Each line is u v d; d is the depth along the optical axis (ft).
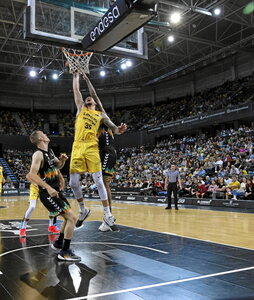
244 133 59.67
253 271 11.12
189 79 93.30
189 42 72.64
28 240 18.04
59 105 109.19
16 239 18.38
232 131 63.21
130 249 15.07
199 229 21.16
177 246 15.66
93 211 35.55
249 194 36.47
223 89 78.89
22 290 9.42
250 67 79.30
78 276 10.80
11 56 80.48
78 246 15.85
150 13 17.53
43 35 21.35
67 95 105.09
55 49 72.49
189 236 18.53
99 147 15.28
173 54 74.13
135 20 17.99
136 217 29.09
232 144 56.75
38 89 105.29
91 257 13.52
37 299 8.70
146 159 74.79
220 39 70.95
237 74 81.82
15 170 86.79
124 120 101.24
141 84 97.04
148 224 24.06
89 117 13.69
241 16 59.52
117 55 23.56
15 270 11.62
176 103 92.27
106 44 21.15
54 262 12.76
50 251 14.97
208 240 17.19
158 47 72.28
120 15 17.66
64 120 106.22
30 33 20.99
